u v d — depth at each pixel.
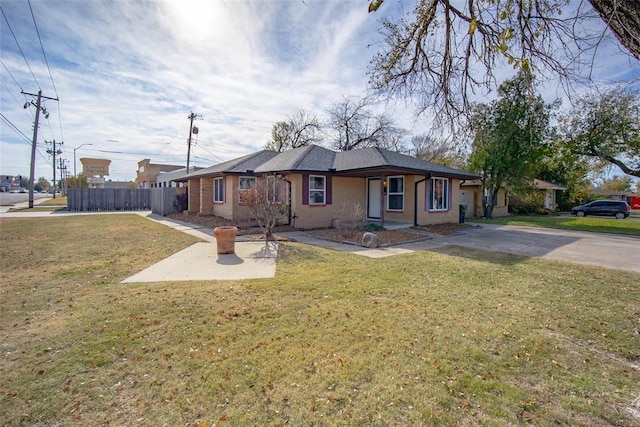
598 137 16.48
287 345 3.34
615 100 13.63
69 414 2.34
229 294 4.92
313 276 6.02
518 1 3.08
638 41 2.08
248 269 6.57
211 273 6.23
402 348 3.30
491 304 4.63
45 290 5.08
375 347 3.32
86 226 14.01
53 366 2.93
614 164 17.31
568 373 2.92
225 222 15.48
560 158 19.19
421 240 10.94
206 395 2.55
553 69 3.33
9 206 28.06
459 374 2.87
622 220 20.00
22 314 4.10
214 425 2.23
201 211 18.62
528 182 20.23
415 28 4.00
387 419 2.30
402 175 14.33
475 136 4.65
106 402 2.47
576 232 13.88
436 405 2.45
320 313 4.19
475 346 3.37
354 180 15.34
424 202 14.57
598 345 3.46
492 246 9.92
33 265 6.77
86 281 5.61
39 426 2.22
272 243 9.94
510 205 26.41
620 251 9.16
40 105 25.39
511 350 3.31
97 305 4.42
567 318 4.16
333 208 14.52
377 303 4.59
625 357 3.22
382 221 12.77
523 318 4.13
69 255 7.84
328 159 15.50
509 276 6.20
